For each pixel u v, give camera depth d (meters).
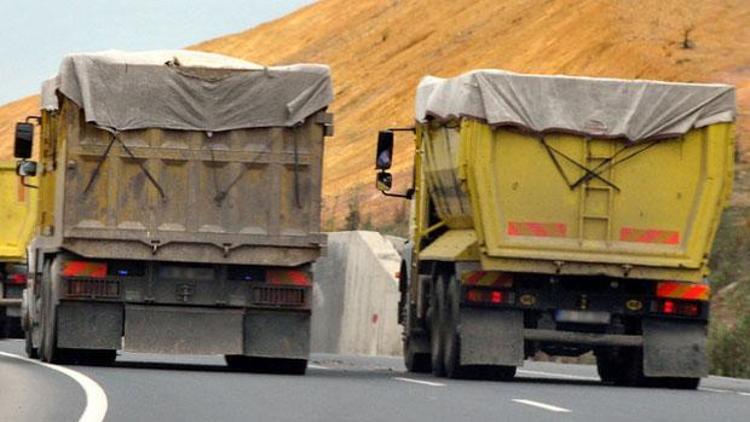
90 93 33.62
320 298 62.56
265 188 34.00
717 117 33.06
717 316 50.75
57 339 34.00
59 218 33.97
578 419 21.98
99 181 33.69
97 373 31.34
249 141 33.97
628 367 34.47
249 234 33.88
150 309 33.97
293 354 34.00
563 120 32.72
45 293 35.59
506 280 33.00
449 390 27.91
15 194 57.53
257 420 21.14
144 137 33.78
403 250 40.81
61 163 34.09
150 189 33.78
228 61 34.41
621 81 33.00
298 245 33.97
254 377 31.33
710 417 23.00
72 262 33.94
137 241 33.62
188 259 33.75
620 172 32.97
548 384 31.48
